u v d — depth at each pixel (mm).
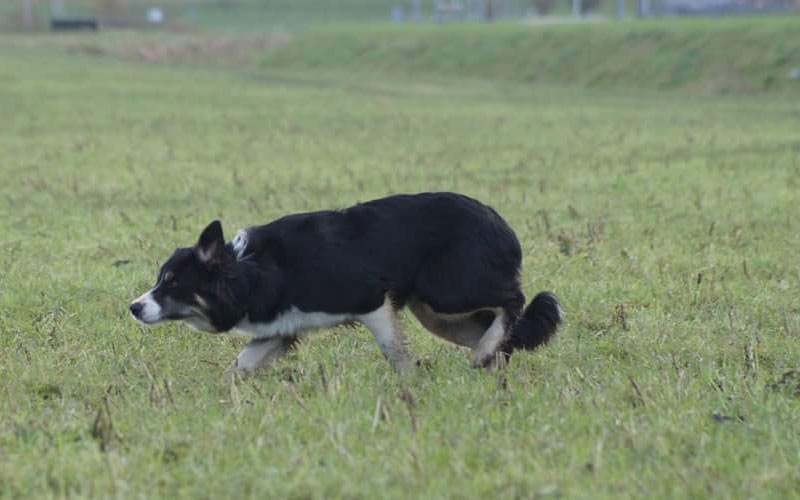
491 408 8203
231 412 8180
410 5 150250
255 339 9586
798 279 12906
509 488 6605
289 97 46312
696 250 14727
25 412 8305
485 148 28062
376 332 9344
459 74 64188
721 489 6551
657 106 43344
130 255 14578
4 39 85938
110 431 7629
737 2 84000
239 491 6695
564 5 122438
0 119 35281
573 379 9062
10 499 6645
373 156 26375
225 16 140875
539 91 52719
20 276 13336
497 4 125125
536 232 15859
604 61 58688
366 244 9250
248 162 25266
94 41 86000
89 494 6645
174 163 25031
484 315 9867
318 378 9195
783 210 17578
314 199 19359
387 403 8227
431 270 9391
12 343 10539
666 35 59156
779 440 7504
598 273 13297
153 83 52281
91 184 21484
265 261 9164
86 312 11648
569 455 7191
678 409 8180
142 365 9609
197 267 9047
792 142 28000
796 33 54219
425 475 6781
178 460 7301
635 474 6852
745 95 49344
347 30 81562
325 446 7410
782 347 10281
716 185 20406
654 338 10508
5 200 19688
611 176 22125
